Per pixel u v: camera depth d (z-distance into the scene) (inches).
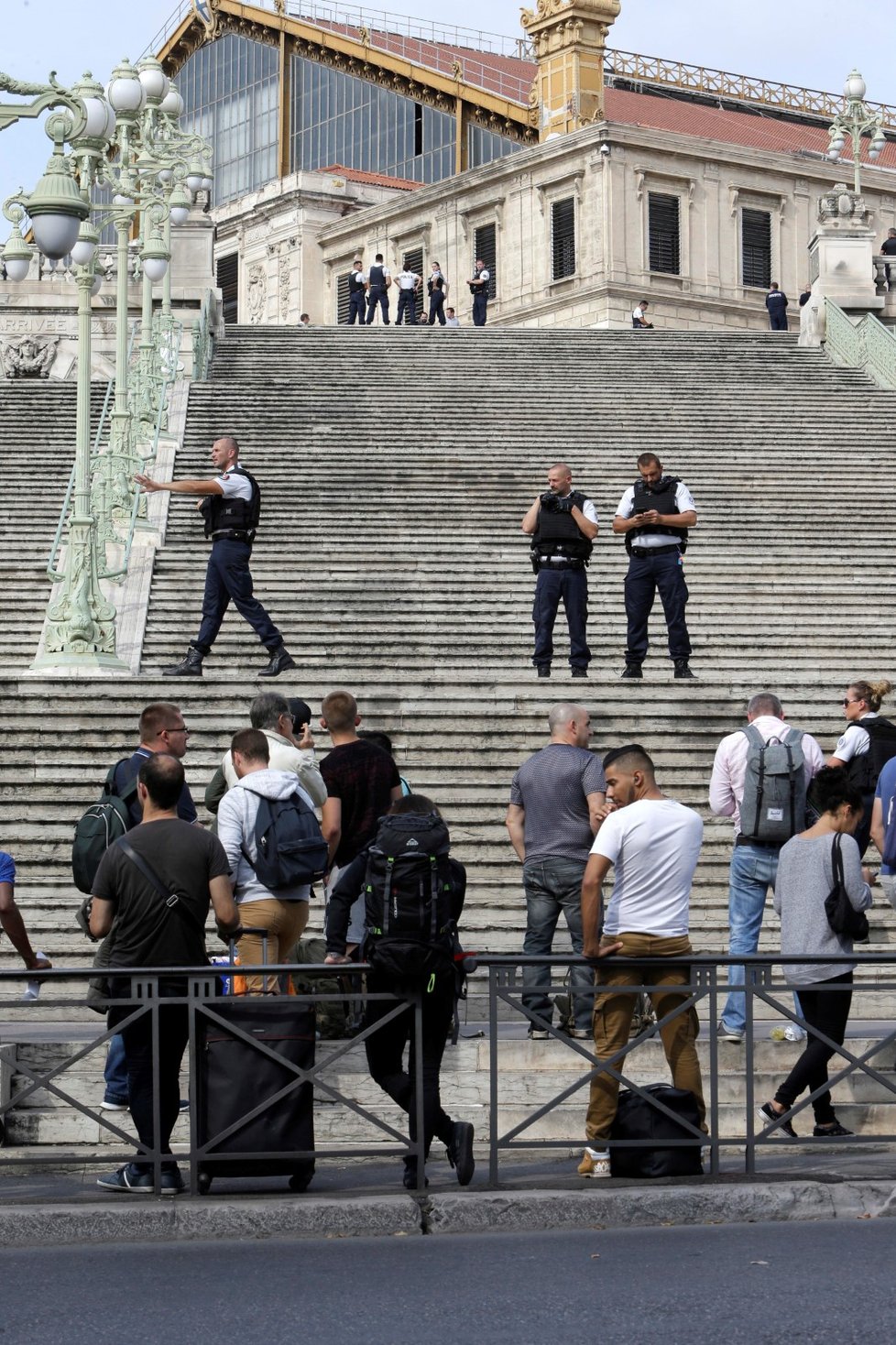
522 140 2404.0
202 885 347.9
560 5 2321.6
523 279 2198.6
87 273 746.8
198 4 2765.7
